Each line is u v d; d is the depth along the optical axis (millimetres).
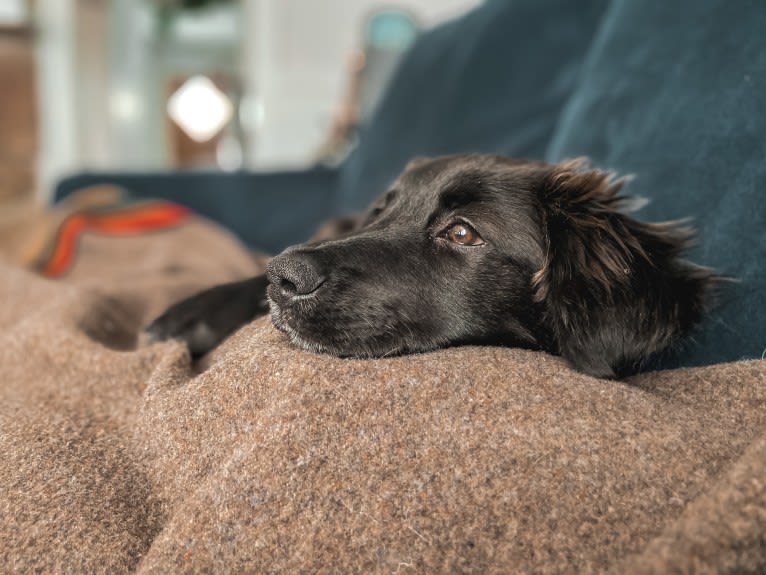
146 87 2061
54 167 2008
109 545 221
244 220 851
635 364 307
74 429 271
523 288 353
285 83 1824
